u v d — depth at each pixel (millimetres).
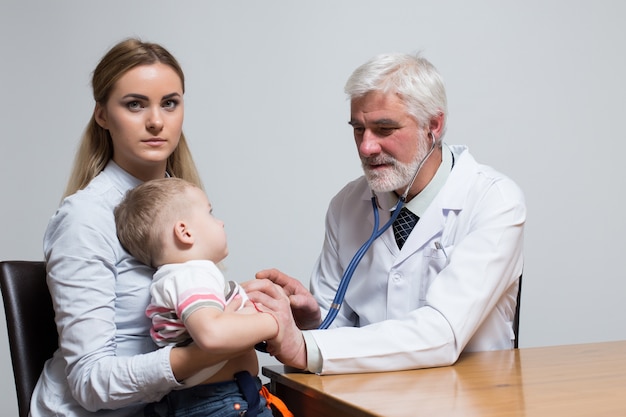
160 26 2502
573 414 927
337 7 2672
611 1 2977
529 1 2885
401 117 1516
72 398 1225
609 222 2979
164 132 1310
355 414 1002
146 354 1118
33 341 1321
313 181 2654
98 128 1394
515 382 1152
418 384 1155
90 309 1162
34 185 2432
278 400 1225
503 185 1572
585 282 2957
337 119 2680
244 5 2578
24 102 2424
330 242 1826
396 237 1652
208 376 1162
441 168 1633
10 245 2410
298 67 2635
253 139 2588
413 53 2746
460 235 1572
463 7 2809
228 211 2561
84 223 1202
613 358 1382
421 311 1357
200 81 2529
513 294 1626
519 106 2871
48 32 2439
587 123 2953
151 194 1199
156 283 1153
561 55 2922
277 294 1305
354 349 1271
